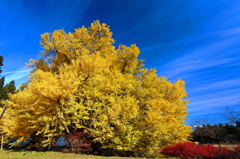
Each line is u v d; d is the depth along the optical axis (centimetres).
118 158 832
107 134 892
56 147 1300
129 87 1113
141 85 1409
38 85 739
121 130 954
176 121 1343
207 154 708
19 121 927
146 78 1414
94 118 908
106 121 906
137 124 1096
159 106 1160
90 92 886
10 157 711
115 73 1061
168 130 1192
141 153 1053
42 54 1237
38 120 801
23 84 1211
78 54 1227
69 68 977
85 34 1410
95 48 1403
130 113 980
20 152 868
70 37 1321
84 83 977
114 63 1332
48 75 1008
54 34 1209
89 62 896
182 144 828
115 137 985
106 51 1389
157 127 997
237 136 1367
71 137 998
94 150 1139
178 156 840
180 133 1357
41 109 794
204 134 2081
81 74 949
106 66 1135
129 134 984
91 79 956
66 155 812
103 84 948
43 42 1201
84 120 938
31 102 796
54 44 1190
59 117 796
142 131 1059
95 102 928
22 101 855
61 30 1278
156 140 1068
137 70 1438
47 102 782
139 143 1057
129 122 1136
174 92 1517
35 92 753
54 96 749
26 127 913
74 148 1051
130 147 1022
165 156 978
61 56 1344
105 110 949
